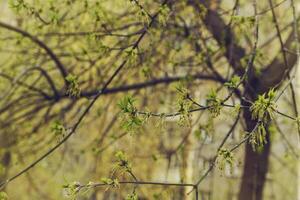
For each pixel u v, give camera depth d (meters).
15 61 8.35
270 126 7.17
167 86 8.21
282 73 6.83
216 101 4.07
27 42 7.86
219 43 7.19
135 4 4.84
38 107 8.24
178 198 8.12
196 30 7.27
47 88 8.41
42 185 12.14
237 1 5.99
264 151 7.97
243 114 6.23
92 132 9.94
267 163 8.17
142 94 8.77
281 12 8.14
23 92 8.33
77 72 7.93
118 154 4.33
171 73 8.11
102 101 8.41
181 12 7.10
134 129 4.20
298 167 13.31
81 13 6.90
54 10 6.27
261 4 7.81
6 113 8.67
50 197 12.21
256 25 5.20
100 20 5.97
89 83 7.86
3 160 8.83
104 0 6.49
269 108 3.91
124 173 4.43
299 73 7.93
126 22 7.11
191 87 7.67
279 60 6.93
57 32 7.51
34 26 6.90
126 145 7.86
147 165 10.13
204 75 7.74
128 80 8.29
